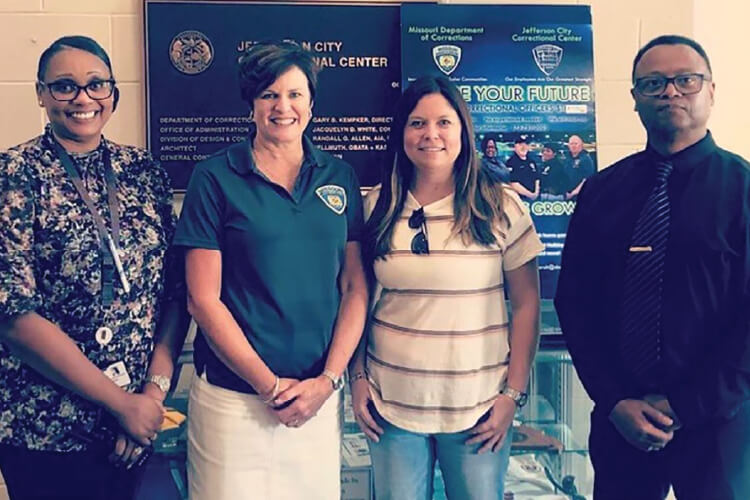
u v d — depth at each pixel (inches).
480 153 91.7
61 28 88.6
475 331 68.7
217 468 68.0
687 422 65.9
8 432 65.0
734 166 67.0
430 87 69.0
